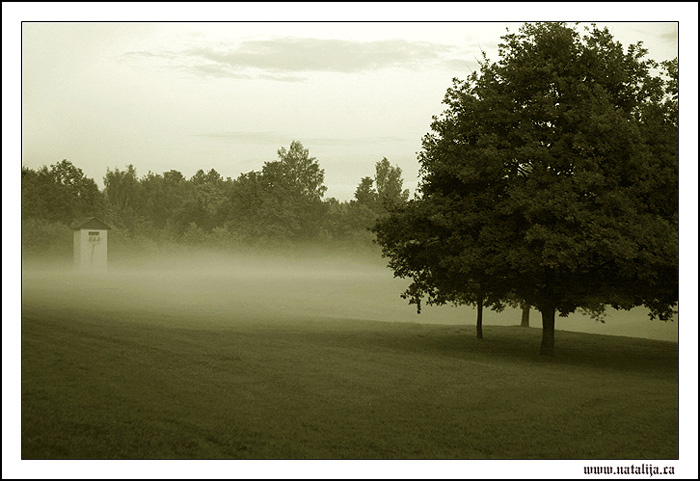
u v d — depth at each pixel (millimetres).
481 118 29422
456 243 29125
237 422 15391
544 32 29438
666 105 29234
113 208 146875
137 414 15422
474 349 31734
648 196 27344
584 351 33750
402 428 15680
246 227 132875
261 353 25219
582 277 28578
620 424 16719
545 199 26469
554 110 27625
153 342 26125
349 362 24469
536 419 16969
